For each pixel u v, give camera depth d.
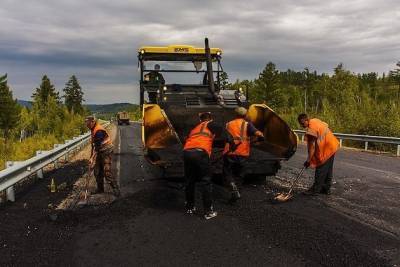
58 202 8.02
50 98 63.44
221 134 9.52
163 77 12.05
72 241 5.73
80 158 15.16
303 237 5.61
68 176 10.94
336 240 5.46
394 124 19.11
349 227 6.05
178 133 9.94
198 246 5.40
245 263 4.80
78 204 7.79
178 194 8.41
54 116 58.50
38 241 5.76
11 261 5.05
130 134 32.06
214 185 9.25
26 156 17.88
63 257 5.15
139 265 4.82
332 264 4.71
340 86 60.56
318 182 8.11
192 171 6.82
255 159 8.87
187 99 10.15
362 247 5.22
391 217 6.57
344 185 9.19
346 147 19.86
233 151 7.50
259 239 5.60
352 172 11.03
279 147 9.39
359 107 24.02
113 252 5.27
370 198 7.90
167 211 7.16
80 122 49.47
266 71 60.19
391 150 18.02
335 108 25.42
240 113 7.89
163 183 9.62
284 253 5.07
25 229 6.32
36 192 8.95
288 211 6.98
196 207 7.39
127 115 64.56
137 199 8.04
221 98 10.09
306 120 8.15
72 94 111.38
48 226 6.45
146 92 11.97
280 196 7.73
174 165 8.10
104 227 6.34
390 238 5.55
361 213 6.82
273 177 10.23
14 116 55.00
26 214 7.18
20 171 8.77
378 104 23.42
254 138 8.16
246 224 6.29
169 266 4.77
